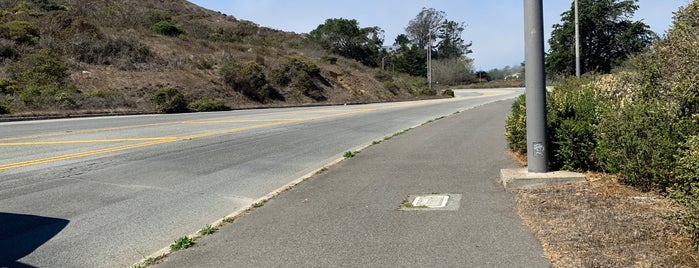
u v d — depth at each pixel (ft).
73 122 64.03
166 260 14.93
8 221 19.44
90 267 14.98
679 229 14.01
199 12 265.34
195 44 154.51
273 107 120.47
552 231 15.03
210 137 46.24
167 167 30.86
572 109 24.34
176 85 114.01
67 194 23.68
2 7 134.51
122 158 33.86
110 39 122.93
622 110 20.11
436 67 341.62
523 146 29.30
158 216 20.30
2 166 30.48
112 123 62.08
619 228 14.64
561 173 21.66
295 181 26.07
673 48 22.71
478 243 14.65
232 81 127.13
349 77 178.81
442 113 80.84
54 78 93.56
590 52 125.18
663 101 20.11
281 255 14.78
